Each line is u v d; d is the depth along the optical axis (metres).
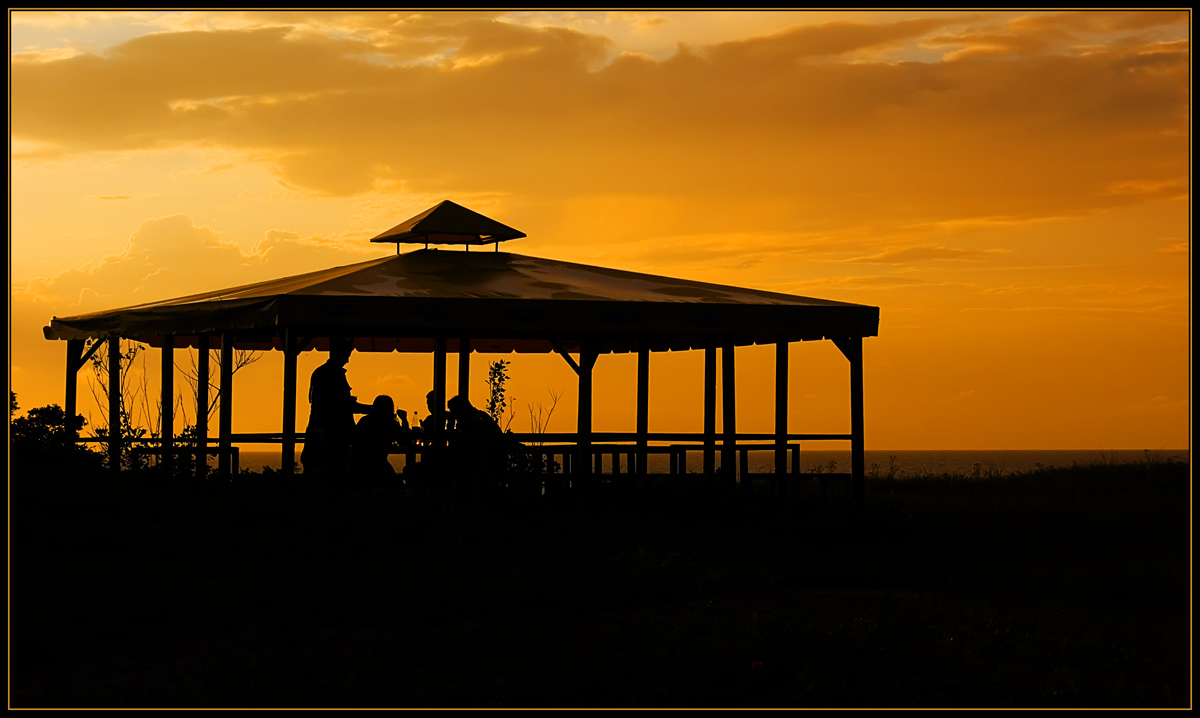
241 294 17.25
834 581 13.07
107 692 8.36
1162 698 8.38
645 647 9.54
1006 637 9.97
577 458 17.47
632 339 19.31
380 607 10.91
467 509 14.57
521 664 9.04
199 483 16.52
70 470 16.84
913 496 23.39
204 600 10.91
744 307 17.34
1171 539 16.19
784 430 18.27
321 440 16.98
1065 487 25.56
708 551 14.25
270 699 8.13
